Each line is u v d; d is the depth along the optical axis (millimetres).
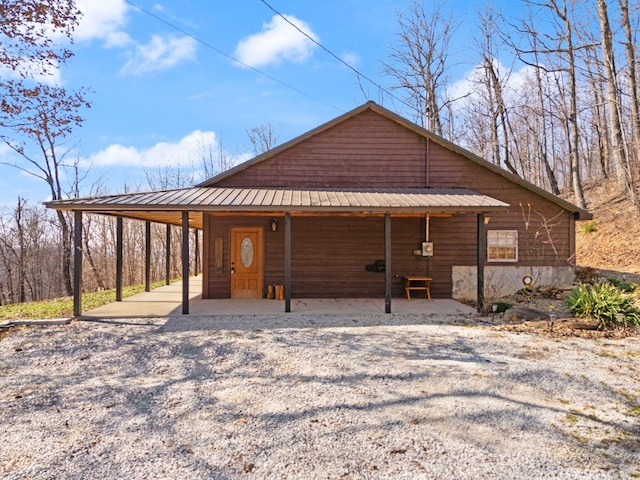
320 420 3854
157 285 15531
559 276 11508
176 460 3164
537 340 6672
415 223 11555
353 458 3168
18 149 17844
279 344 6461
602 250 15688
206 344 6473
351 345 6414
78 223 8469
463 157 11742
